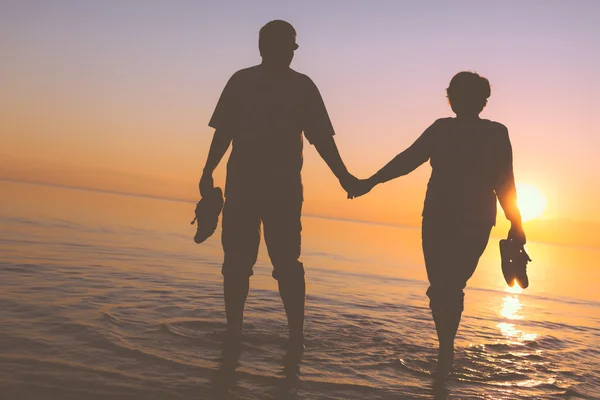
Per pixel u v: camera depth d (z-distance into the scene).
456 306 3.05
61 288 4.13
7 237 7.45
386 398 2.46
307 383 2.55
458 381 2.81
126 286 4.52
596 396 2.77
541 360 3.40
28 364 2.40
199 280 5.36
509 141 3.17
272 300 4.57
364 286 6.52
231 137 3.35
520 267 3.16
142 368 2.52
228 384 2.43
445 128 3.19
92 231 10.10
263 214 3.27
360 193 3.45
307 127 3.30
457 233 3.11
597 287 10.34
